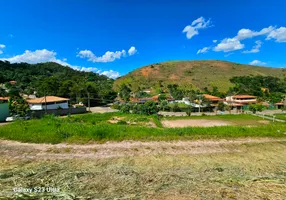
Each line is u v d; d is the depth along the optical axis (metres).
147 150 10.23
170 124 31.08
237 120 36.25
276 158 9.64
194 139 12.06
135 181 7.03
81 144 10.83
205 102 56.88
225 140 12.10
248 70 127.19
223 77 110.50
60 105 47.03
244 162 9.07
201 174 7.72
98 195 6.09
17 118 29.36
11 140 11.42
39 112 35.66
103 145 10.76
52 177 7.32
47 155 9.45
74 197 5.99
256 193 6.35
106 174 7.59
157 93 86.69
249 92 79.25
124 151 10.03
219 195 6.18
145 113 40.75
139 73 126.94
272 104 63.66
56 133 12.03
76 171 7.84
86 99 61.06
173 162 8.88
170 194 6.18
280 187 6.76
